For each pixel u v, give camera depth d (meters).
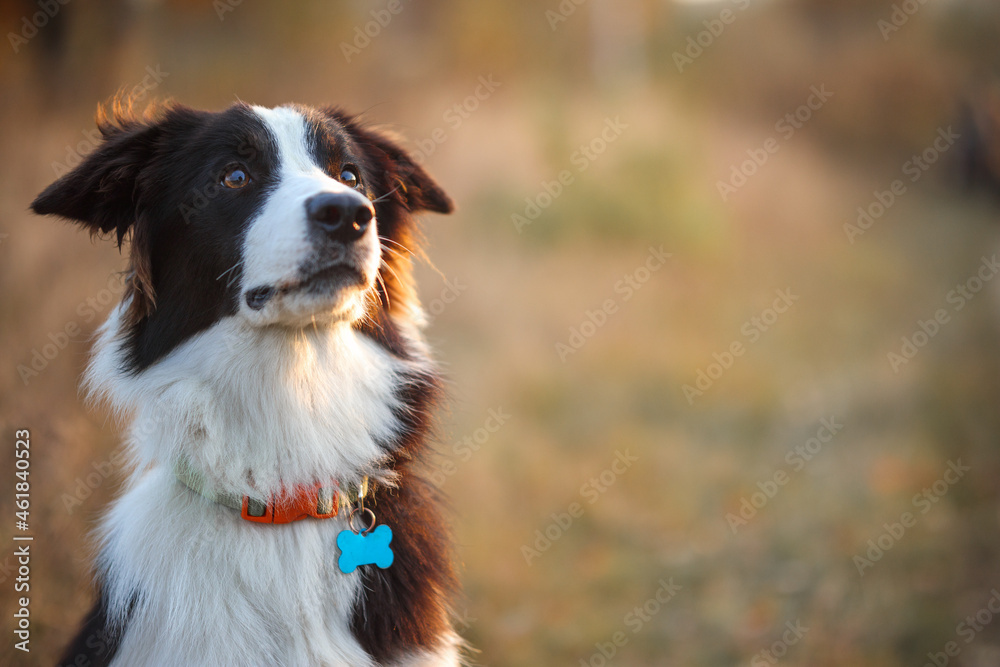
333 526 3.83
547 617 6.61
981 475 7.94
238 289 3.78
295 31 18.94
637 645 6.25
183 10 17.89
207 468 3.74
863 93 33.72
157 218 4.04
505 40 26.69
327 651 3.63
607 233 17.06
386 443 4.11
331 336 3.98
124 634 3.62
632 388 11.10
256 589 3.61
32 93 10.52
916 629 5.88
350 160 4.31
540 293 13.87
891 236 21.31
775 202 21.61
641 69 33.56
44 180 8.68
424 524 4.18
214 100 15.73
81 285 7.49
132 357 4.02
